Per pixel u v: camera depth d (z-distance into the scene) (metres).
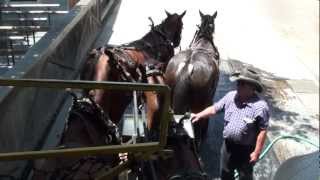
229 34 15.13
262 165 8.12
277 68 12.68
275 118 9.96
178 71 7.54
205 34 8.84
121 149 3.74
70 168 4.49
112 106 6.91
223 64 12.93
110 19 16.64
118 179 4.75
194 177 4.85
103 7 16.23
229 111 6.42
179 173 4.88
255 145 6.40
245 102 6.32
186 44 14.34
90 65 7.62
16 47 11.26
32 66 8.06
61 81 3.55
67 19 11.53
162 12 17.61
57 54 10.00
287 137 8.17
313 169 5.04
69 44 11.12
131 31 15.55
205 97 7.48
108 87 3.63
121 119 7.43
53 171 4.51
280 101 10.73
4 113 6.71
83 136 5.30
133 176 5.16
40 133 8.49
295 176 5.04
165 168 5.04
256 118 6.23
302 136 9.09
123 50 7.98
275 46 14.02
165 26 9.41
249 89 6.20
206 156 8.47
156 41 9.15
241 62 13.10
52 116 9.27
